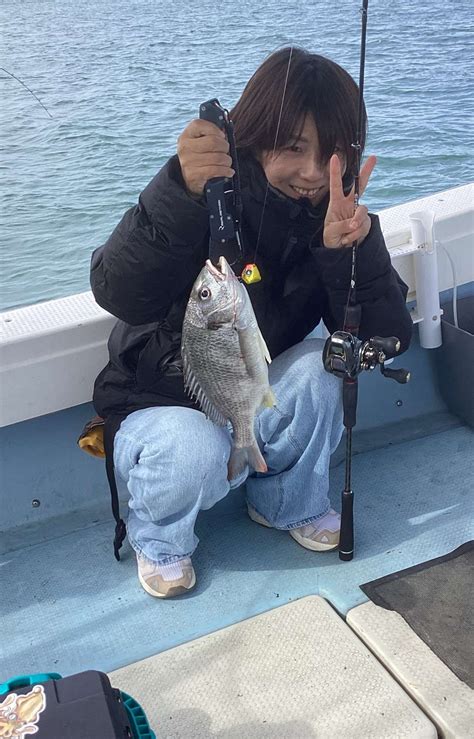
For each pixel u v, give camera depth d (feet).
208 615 6.31
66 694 4.16
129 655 5.96
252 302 6.35
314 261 6.33
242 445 5.85
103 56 34.81
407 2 60.03
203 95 26.81
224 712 5.29
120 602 6.57
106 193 20.59
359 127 5.57
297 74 5.40
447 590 6.31
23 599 6.68
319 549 6.96
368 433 8.88
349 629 6.00
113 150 23.58
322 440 6.63
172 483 6.09
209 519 7.61
